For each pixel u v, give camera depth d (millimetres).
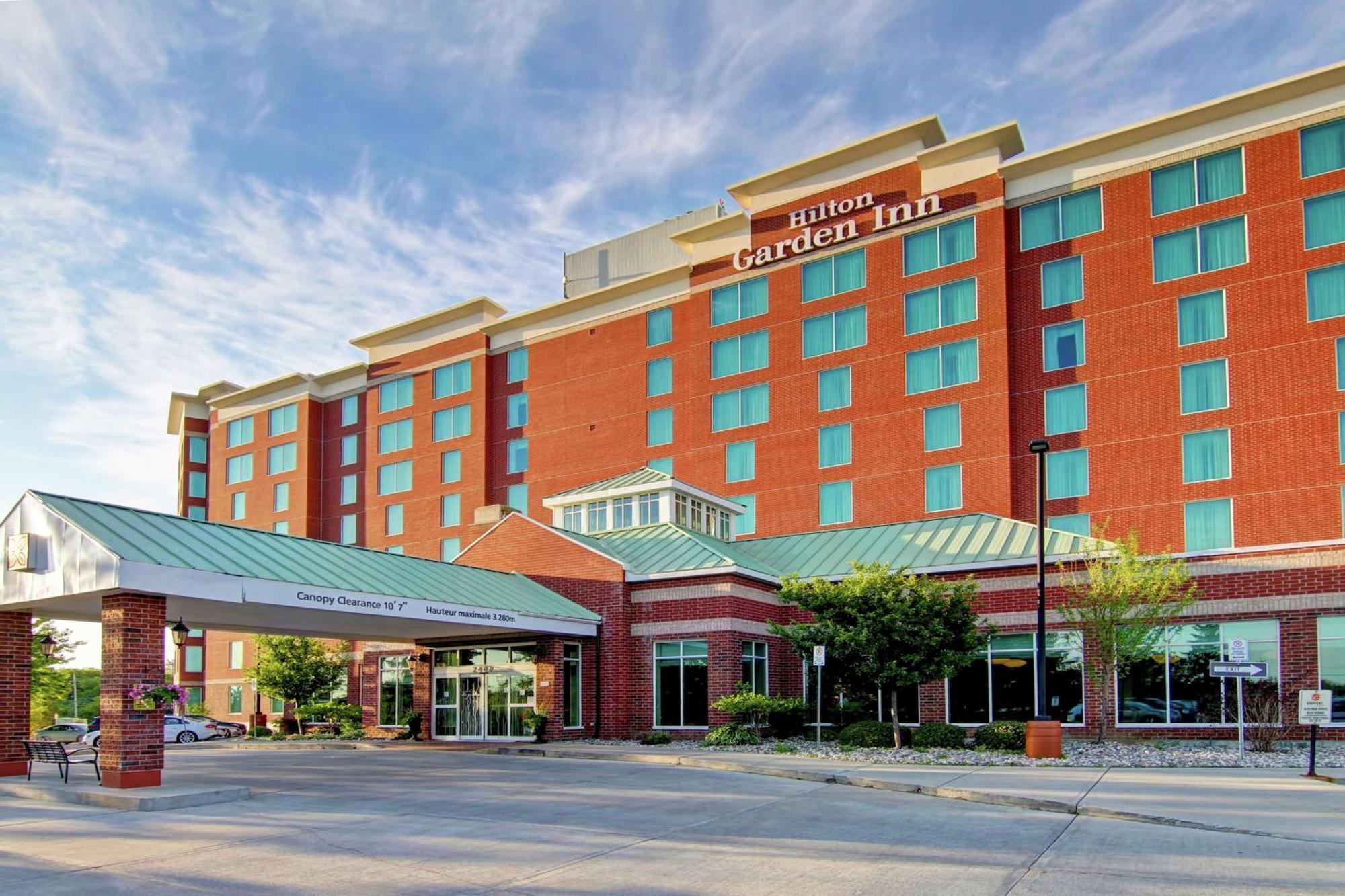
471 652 31656
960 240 41031
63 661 51312
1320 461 33062
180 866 11609
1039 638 22484
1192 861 11195
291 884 10734
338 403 66688
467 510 57031
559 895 10195
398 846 12695
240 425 71125
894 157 43531
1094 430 37469
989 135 40594
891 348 42188
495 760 24000
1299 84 34844
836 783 18406
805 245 45219
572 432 53656
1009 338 39594
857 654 23891
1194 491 35250
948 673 23375
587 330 54094
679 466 48844
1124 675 26391
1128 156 38156
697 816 14664
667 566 30125
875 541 33688
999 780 17672
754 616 29891
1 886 10758
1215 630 25828
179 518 21312
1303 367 33781
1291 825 13195
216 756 27047
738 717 27422
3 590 19547
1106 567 26406
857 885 10367
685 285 50562
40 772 22141
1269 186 35188
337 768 22312
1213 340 35594
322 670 41125
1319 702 18125
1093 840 12531
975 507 39062
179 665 51594
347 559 24594
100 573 17578
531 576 32000
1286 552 25219
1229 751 23047
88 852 12477
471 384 58312
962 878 10570
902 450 41250
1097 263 38281
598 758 24219
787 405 44875
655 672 29500
